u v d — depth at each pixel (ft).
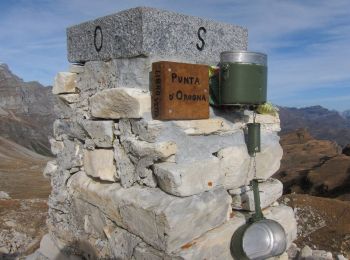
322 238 14.75
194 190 3.38
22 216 15.12
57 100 4.56
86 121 4.04
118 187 3.74
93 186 3.98
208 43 3.98
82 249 4.11
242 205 3.91
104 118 3.86
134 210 3.40
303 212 16.67
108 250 3.73
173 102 3.38
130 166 3.62
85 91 4.21
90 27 4.04
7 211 15.70
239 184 3.95
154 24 3.47
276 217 4.14
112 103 3.65
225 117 3.94
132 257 3.44
